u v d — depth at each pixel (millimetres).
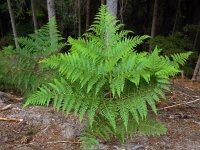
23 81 4371
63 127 3141
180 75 7520
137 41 2906
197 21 14938
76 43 2875
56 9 12484
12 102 4117
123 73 2746
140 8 14234
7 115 3426
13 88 5027
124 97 2787
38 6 13156
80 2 12438
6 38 14312
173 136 3031
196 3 14844
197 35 11867
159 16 14945
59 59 2795
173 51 8039
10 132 3061
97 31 3125
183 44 8461
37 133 3070
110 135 2938
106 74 2855
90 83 2676
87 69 2789
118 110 2898
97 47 2979
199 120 3486
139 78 2539
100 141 2844
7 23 16453
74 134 3016
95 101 2750
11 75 4293
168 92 4422
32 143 2893
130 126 2748
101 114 2838
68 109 2658
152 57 2898
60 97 2734
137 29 14688
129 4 13195
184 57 3363
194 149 2809
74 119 3312
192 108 3883
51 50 4355
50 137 2986
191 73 8016
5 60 4277
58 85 2814
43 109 3641
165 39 8547
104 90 2898
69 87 2807
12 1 13359
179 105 3934
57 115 3422
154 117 3418
